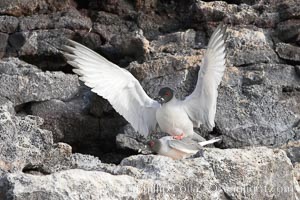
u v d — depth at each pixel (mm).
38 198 11125
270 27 17891
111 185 11688
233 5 18062
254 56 17141
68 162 13797
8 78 16672
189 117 14742
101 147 17016
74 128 16844
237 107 16406
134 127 14820
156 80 16641
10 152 13250
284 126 16344
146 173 12289
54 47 17891
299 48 17312
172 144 13547
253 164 12789
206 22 17875
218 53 14289
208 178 12414
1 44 17844
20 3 17984
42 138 13750
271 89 16688
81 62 14430
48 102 16844
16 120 13844
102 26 18281
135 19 18547
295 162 15125
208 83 14461
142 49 17422
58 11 18344
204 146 15711
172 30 18500
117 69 14609
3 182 11312
